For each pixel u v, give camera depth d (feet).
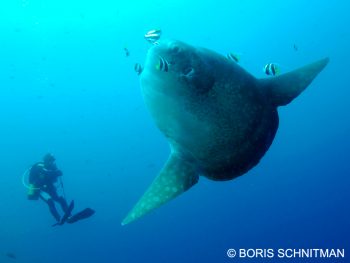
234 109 9.34
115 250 120.78
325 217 123.54
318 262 103.71
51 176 47.11
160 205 9.84
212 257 114.42
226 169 9.80
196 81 8.89
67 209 46.98
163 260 115.44
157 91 9.34
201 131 9.31
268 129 10.09
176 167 10.32
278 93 10.37
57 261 111.45
